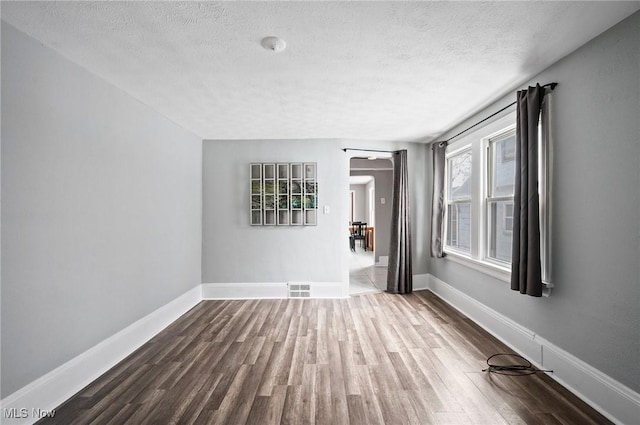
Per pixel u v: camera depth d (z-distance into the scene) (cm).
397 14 168
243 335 309
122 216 267
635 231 170
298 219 446
